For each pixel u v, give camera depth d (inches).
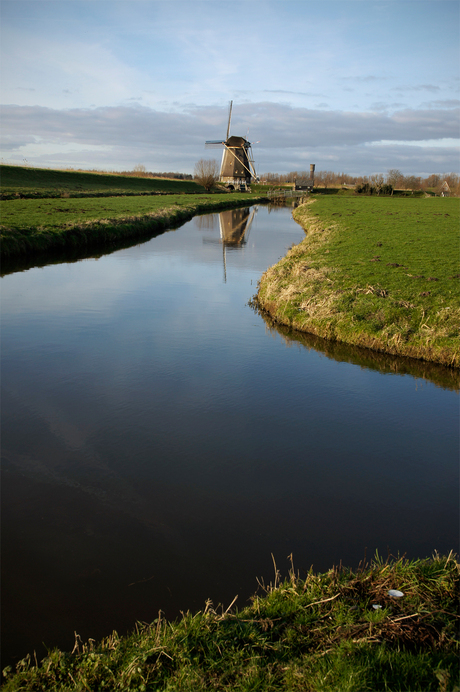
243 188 4360.2
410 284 650.2
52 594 192.2
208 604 178.5
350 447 317.7
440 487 276.5
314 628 152.9
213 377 427.8
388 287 638.5
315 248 1005.2
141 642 154.4
